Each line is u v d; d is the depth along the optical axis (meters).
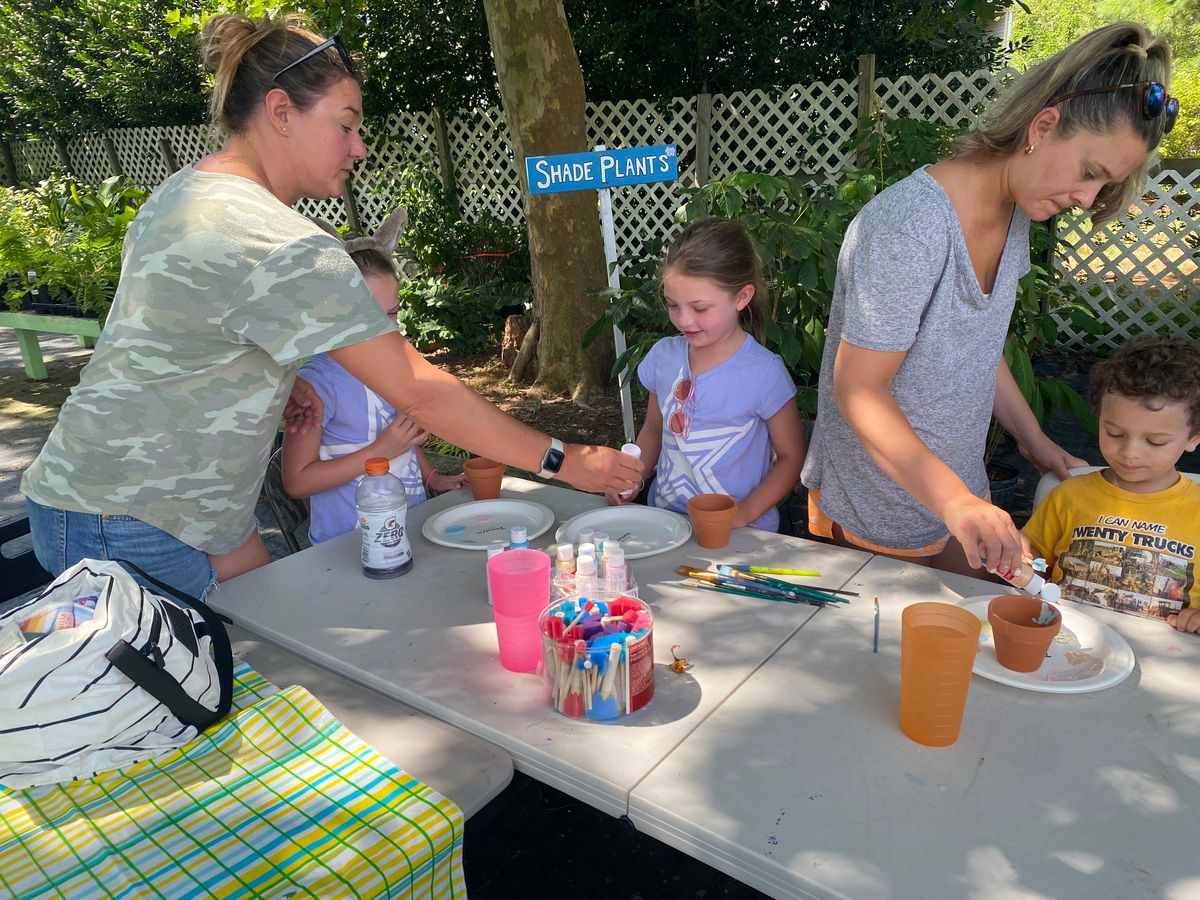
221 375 1.44
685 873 1.96
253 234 1.33
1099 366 1.67
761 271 2.22
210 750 1.13
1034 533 1.79
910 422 1.63
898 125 3.79
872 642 1.30
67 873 0.94
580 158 2.62
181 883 0.91
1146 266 5.21
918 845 0.89
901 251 1.39
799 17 6.89
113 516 1.52
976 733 1.08
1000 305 1.55
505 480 2.16
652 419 2.25
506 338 6.14
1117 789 0.96
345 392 2.07
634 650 1.12
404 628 1.42
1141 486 1.63
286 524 2.34
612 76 7.24
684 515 1.93
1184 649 1.25
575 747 1.08
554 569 1.57
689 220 3.15
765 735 1.08
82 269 5.13
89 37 9.34
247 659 1.38
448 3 7.11
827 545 1.67
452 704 1.19
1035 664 1.18
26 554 1.84
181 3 7.75
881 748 1.05
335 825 0.98
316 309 1.33
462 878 1.01
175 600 1.27
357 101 1.53
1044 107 1.28
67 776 1.08
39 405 5.74
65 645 1.06
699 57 7.02
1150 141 1.24
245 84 1.44
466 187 7.62
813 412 3.09
